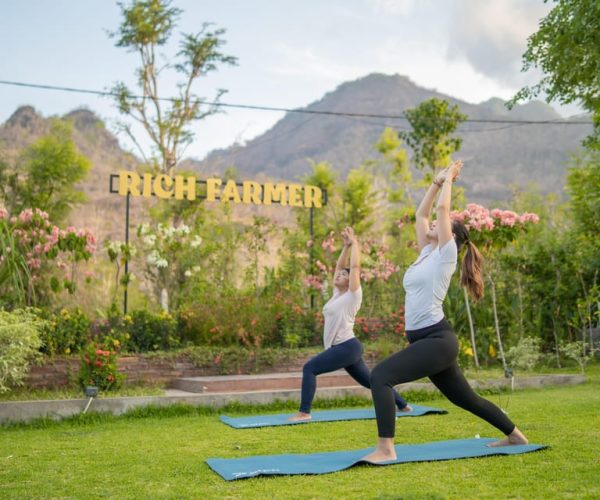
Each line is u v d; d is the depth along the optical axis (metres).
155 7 21.97
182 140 22.72
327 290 12.79
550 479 4.25
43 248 10.16
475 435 6.05
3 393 8.11
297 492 4.07
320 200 14.14
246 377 9.48
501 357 11.23
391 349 10.87
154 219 19.38
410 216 12.83
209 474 4.67
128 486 4.38
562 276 12.72
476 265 5.26
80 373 8.49
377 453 4.82
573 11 9.59
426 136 21.72
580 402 7.87
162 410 7.86
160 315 10.53
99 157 57.94
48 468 5.00
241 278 14.05
